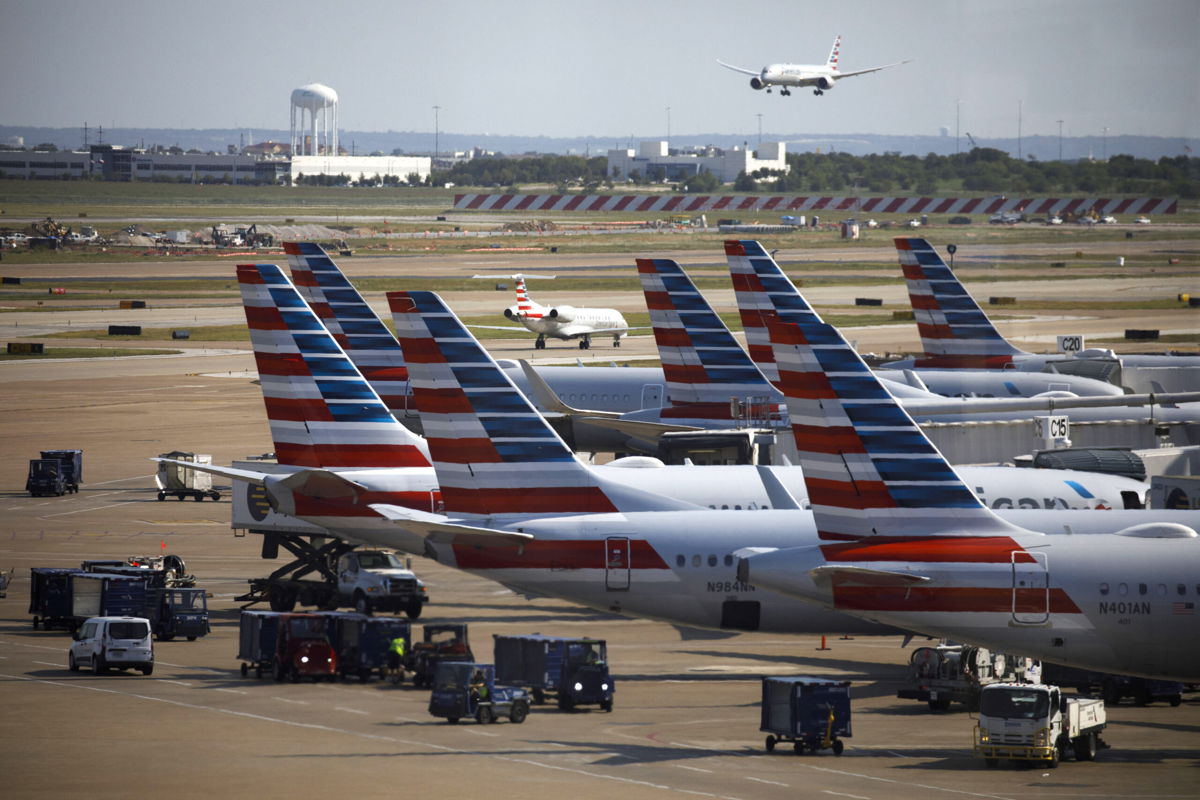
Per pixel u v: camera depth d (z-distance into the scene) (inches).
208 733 5999.0
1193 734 6210.6
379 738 5954.7
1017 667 6668.3
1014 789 5280.5
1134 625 5989.2
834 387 6210.6
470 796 5054.1
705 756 5733.3
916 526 6181.1
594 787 5216.5
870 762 5679.1
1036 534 6151.6
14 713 6338.6
